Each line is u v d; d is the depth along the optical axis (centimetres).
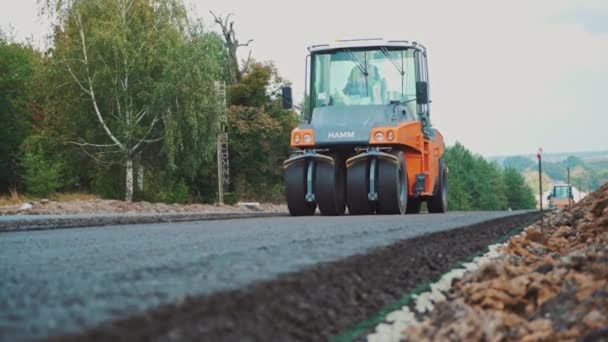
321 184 1783
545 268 556
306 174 1827
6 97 5044
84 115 4106
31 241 737
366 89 1848
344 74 1864
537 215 1675
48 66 3975
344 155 1877
